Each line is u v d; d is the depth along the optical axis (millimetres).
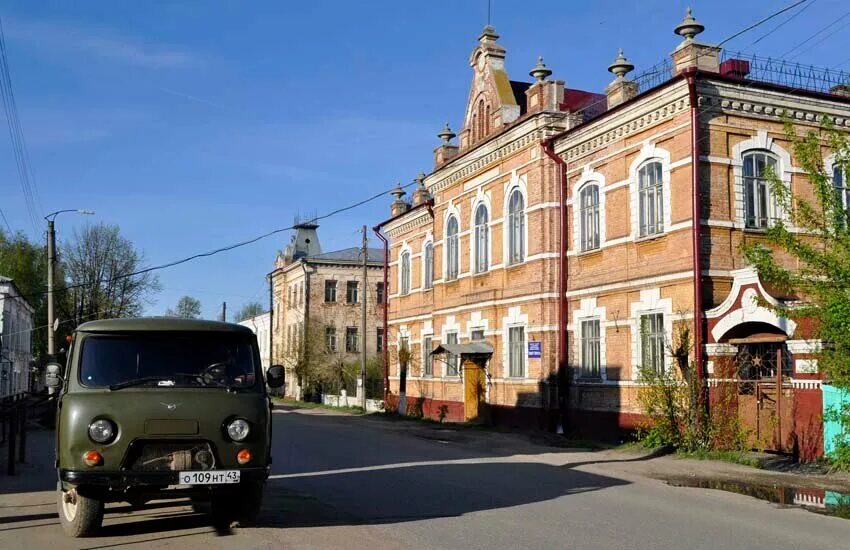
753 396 19031
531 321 26453
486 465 17141
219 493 9484
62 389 9703
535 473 15781
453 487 13609
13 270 58531
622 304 23016
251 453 9289
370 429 28438
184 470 8945
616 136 23531
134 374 9555
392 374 40188
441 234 34000
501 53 30656
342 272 62875
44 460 17453
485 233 30250
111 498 9234
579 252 25094
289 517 10594
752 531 9969
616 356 23188
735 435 18969
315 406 50375
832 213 14617
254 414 9391
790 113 21859
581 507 11625
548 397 25594
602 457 19047
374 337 62781
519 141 27516
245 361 10023
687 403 19578
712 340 19906
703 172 20781
